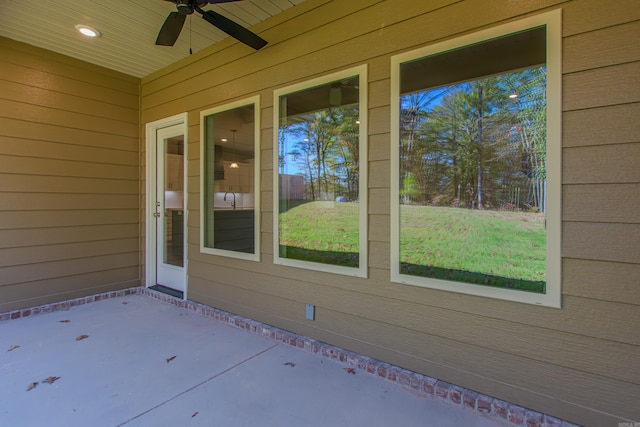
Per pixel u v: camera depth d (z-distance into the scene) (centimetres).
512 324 176
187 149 357
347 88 245
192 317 327
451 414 180
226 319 310
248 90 297
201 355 246
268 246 286
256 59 290
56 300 351
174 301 367
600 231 154
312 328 257
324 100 260
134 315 333
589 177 156
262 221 290
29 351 250
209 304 339
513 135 243
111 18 282
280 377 215
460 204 260
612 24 150
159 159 408
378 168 222
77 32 305
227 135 320
